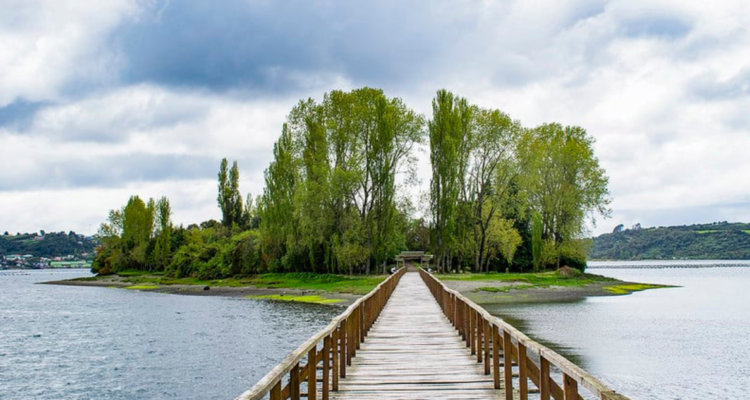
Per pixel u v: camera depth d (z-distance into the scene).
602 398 3.59
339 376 9.38
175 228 89.00
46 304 45.91
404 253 54.47
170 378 17.48
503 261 57.72
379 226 49.56
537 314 29.16
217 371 18.25
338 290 44.56
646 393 13.95
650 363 17.19
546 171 52.59
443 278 45.19
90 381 17.41
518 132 51.41
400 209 53.31
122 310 39.25
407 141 52.91
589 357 18.09
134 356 21.30
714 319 27.09
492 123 51.22
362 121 50.56
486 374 9.46
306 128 51.53
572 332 23.06
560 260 54.53
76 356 21.56
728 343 20.50
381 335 13.98
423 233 63.38
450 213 47.88
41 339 26.08
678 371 16.16
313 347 6.67
